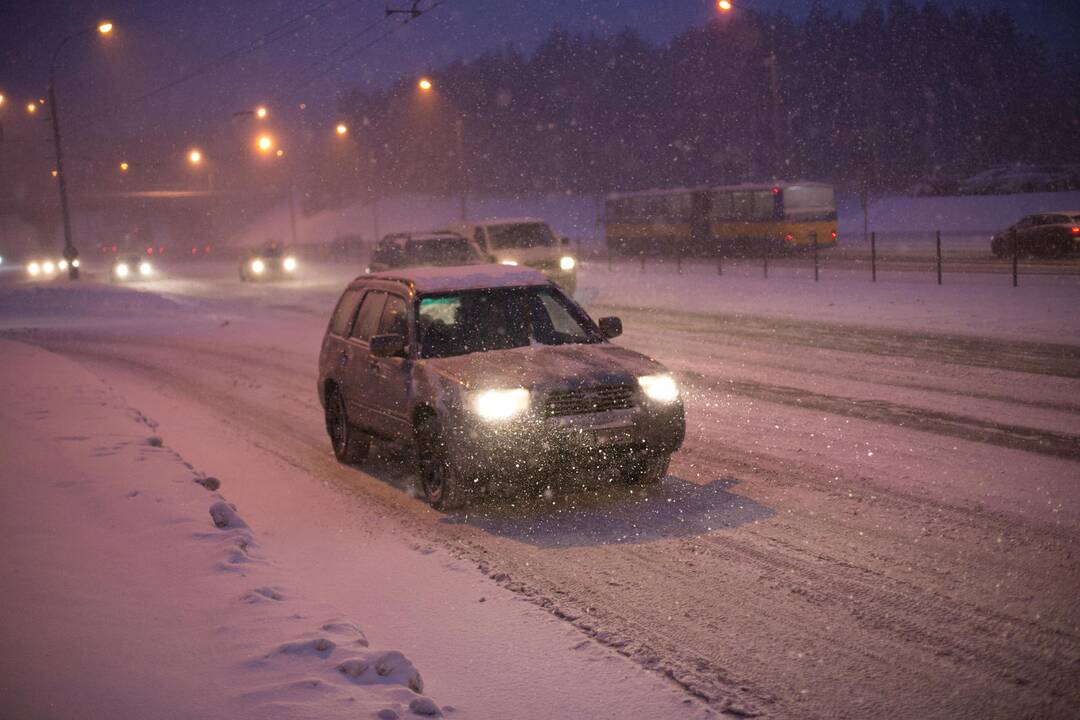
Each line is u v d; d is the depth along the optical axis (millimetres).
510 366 7645
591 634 5086
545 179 123250
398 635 5188
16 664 4465
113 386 16062
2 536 6492
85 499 7438
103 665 4473
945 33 98000
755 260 43094
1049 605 5059
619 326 9023
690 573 5906
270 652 4633
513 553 6512
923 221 60562
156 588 5523
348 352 9398
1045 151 93250
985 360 13266
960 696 4168
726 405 11367
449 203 124312
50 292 41844
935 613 5051
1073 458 7984
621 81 120062
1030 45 98062
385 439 8617
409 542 6895
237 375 16719
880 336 16484
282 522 7547
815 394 11711
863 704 4148
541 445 7176
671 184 115125
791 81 104188
